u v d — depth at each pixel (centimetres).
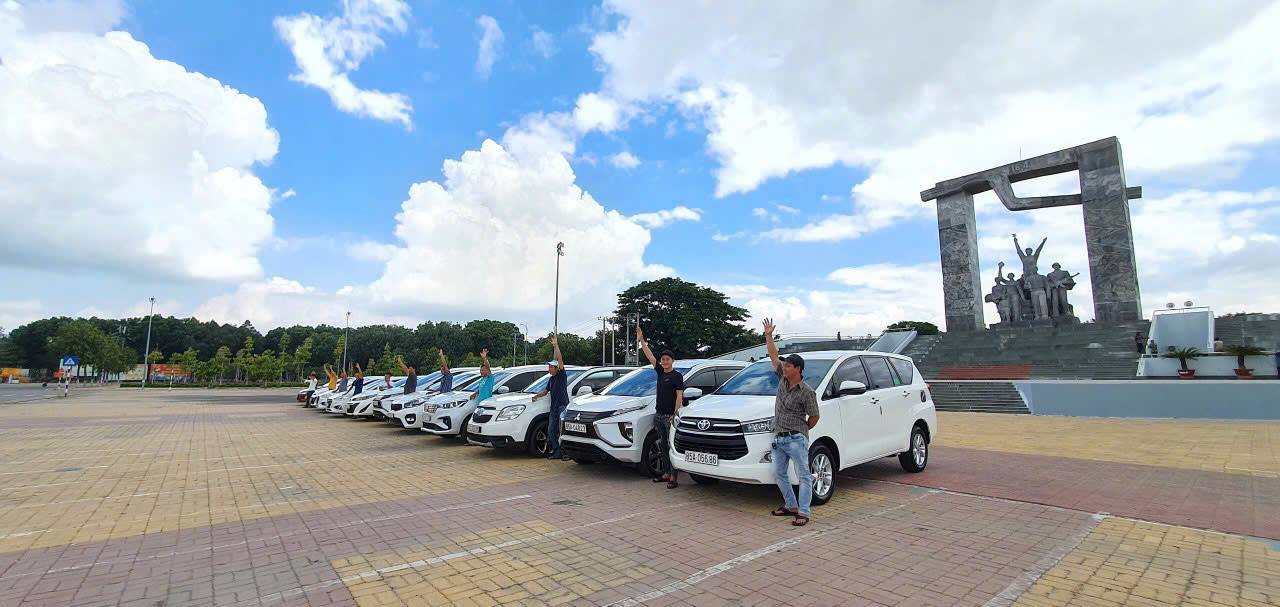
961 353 3444
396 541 536
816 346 4284
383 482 820
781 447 595
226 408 2497
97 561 480
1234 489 739
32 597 401
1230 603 383
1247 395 1703
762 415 641
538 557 486
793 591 407
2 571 455
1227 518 596
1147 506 650
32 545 525
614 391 933
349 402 1908
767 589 411
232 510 658
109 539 544
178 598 400
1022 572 443
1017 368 2888
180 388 5538
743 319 6944
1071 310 3759
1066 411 2033
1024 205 3828
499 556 490
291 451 1140
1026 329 3550
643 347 838
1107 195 3519
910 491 737
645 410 852
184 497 727
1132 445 1177
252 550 510
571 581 430
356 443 1266
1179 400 1812
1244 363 2430
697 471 664
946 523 585
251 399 3431
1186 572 441
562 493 741
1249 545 505
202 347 10388
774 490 750
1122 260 3431
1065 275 3744
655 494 730
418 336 10612
